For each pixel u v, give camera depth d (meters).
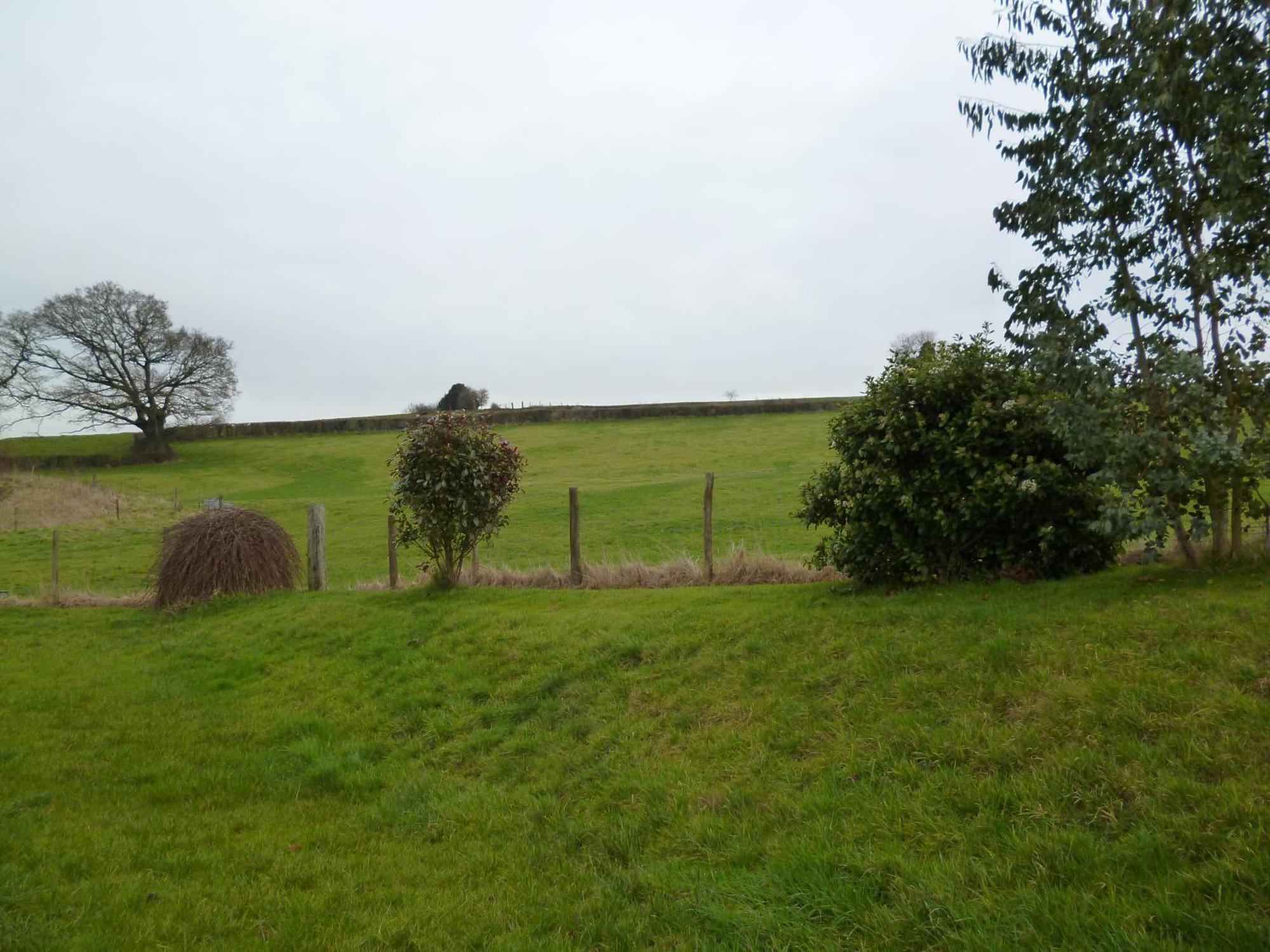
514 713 8.20
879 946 3.93
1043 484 8.23
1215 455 6.62
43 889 5.16
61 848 5.90
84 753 8.31
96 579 24.02
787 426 63.25
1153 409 7.40
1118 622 6.30
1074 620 6.59
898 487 8.76
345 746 8.26
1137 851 4.09
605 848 5.58
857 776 5.51
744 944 4.16
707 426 65.62
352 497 45.94
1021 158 8.23
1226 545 7.75
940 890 4.14
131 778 7.63
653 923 4.54
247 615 14.59
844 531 9.78
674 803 5.82
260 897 5.17
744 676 7.49
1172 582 7.21
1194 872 3.86
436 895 5.17
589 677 8.49
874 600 8.62
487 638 10.32
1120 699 5.29
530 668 9.11
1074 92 7.81
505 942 4.48
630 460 53.16
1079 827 4.40
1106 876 3.97
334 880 5.44
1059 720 5.31
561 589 13.58
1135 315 7.62
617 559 20.55
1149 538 7.47
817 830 5.01
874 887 4.36
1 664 12.91
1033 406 8.45
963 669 6.30
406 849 5.96
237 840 6.20
